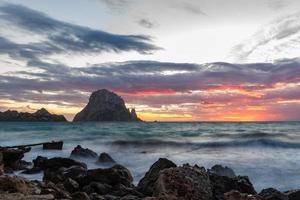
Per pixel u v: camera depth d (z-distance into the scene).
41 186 12.53
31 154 37.16
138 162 30.52
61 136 69.44
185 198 11.03
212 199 12.23
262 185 21.31
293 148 39.22
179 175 11.68
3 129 105.62
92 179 16.98
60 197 11.27
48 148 40.25
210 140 51.50
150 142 50.00
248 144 43.38
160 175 11.82
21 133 82.25
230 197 10.55
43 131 91.88
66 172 18.80
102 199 13.11
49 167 23.41
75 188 15.43
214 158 32.06
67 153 37.72
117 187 16.08
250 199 10.36
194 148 41.75
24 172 23.38
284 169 25.72
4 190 10.85
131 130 97.56
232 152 36.97
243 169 26.11
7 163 24.86
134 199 12.68
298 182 21.78
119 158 33.28
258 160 30.19
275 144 42.50
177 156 34.19
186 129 102.62
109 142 51.56
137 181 22.02
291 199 14.50
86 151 32.62
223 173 21.75
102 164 29.00
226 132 78.12
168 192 11.02
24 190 11.09
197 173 12.54
